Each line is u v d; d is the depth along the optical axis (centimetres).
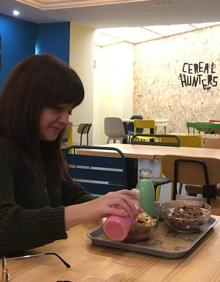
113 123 765
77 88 110
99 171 304
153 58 1039
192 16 705
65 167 139
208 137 456
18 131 109
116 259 102
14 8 684
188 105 1009
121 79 1024
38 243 100
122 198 105
